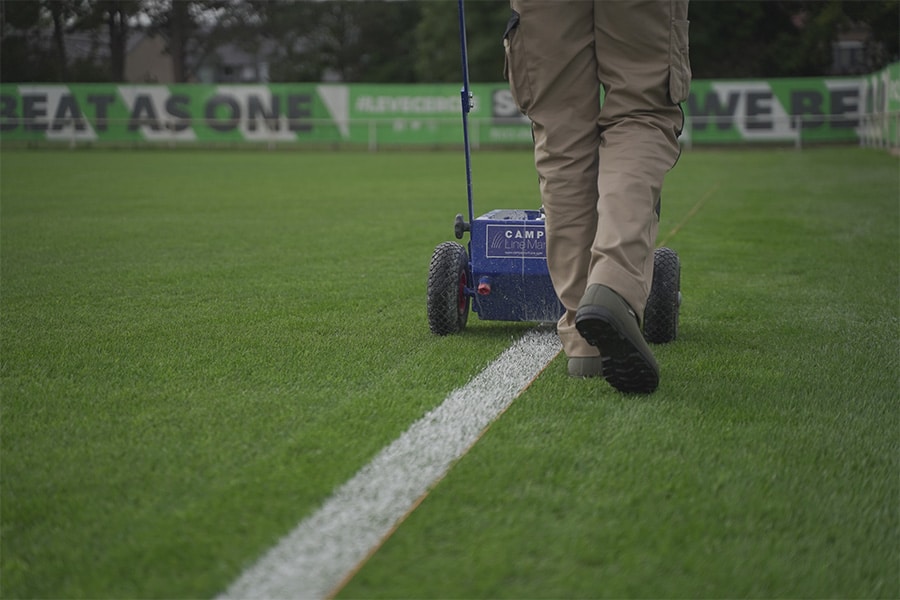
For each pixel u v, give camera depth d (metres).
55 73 37.16
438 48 40.06
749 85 26.27
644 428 2.55
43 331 3.93
